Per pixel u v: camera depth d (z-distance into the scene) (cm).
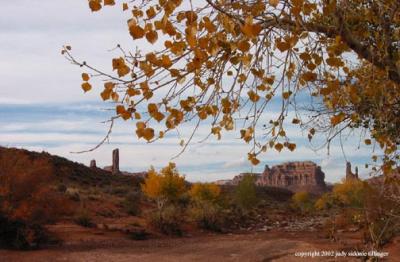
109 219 3033
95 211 3209
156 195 3444
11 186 1858
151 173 3503
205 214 3172
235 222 3647
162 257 1691
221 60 300
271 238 2259
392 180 445
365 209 476
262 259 1571
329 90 320
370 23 376
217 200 4172
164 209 3219
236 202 4672
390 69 356
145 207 4016
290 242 1841
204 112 302
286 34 299
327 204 4806
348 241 1611
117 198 4116
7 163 1895
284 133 320
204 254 1739
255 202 4588
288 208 5703
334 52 315
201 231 2936
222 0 278
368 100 400
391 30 380
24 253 1723
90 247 1942
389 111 399
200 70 292
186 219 3186
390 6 347
